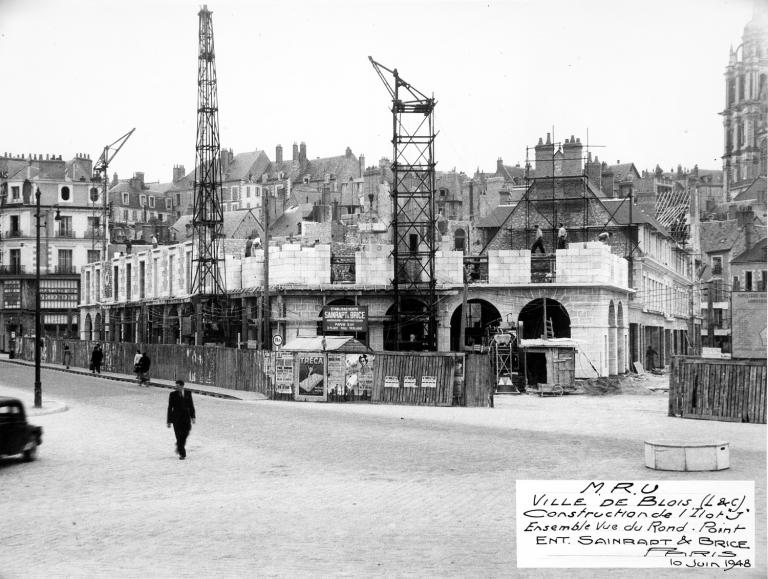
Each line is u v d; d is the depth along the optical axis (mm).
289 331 54656
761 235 95875
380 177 100438
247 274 62406
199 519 16078
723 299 96812
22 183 97000
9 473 21266
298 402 41000
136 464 22359
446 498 17562
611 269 54125
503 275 52906
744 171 117438
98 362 60219
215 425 30641
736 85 117812
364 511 16516
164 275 75812
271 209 123875
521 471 20531
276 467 21688
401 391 39656
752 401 31594
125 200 157875
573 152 65125
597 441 25922
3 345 94562
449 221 93812
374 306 54781
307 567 12875
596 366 51406
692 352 89312
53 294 96750
